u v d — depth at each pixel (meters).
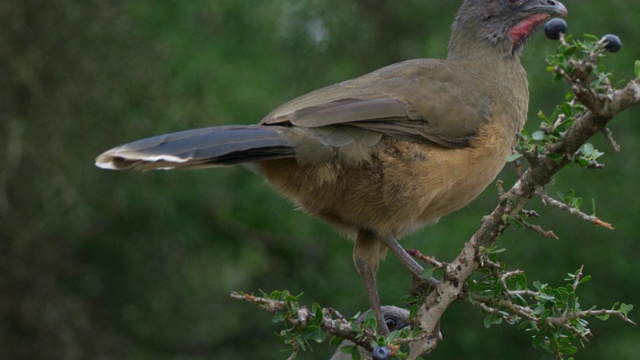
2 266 16.28
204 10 16.47
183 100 16.08
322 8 17.95
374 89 6.87
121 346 17.11
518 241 15.62
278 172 6.60
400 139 6.69
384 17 18.52
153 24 16.20
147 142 6.02
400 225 6.80
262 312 17.58
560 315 5.96
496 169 7.18
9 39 15.87
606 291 15.69
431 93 6.93
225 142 6.12
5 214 15.91
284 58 17.69
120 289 17.11
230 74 16.17
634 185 15.67
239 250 17.36
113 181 16.17
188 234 16.69
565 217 15.61
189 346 17.55
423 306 6.18
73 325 16.73
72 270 16.83
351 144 6.52
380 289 15.34
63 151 15.96
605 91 5.28
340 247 16.86
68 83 16.09
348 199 6.70
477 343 15.44
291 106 6.65
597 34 16.05
